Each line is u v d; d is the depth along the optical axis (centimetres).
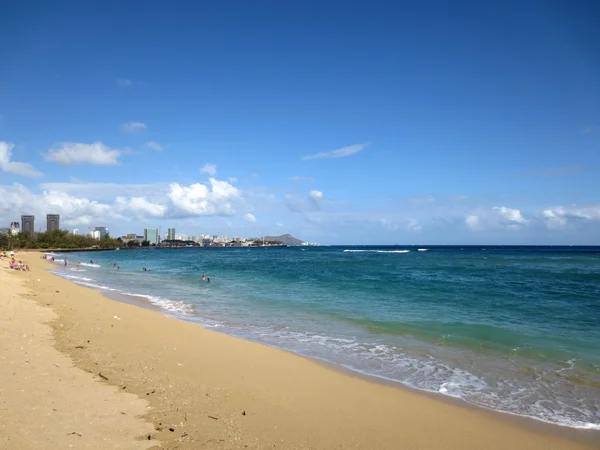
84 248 19338
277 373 979
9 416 575
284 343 1312
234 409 733
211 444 576
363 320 1694
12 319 1303
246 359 1084
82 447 514
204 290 2862
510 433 696
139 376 862
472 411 788
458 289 2828
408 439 661
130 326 1420
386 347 1264
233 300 2325
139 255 12525
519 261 6831
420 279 3606
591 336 1417
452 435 682
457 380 967
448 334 1437
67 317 1478
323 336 1412
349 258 8681
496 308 2019
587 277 3734
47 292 2255
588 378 986
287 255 11700
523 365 1088
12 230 16200
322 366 1059
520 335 1424
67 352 982
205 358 1073
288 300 2314
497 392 891
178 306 2108
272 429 661
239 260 8238
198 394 793
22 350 948
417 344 1304
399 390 896
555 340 1355
